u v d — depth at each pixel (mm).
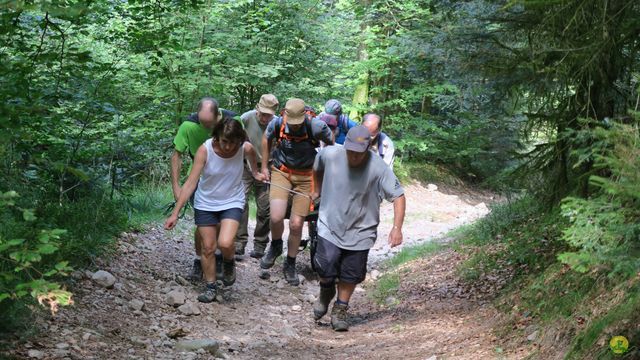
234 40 13930
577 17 5266
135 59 10977
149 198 10539
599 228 3834
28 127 6199
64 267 3695
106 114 8086
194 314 6332
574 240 3889
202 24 13055
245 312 6887
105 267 6719
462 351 5312
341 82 18328
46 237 3699
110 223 7973
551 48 5531
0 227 5324
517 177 6781
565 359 4352
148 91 11648
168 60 12188
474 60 6492
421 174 20125
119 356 4781
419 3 16719
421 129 19156
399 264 10062
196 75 12680
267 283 8250
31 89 6148
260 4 15719
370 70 17938
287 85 15531
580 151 4516
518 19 5996
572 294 5164
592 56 5336
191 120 6961
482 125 18453
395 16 17422
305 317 7199
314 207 8039
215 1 13398
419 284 8406
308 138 7730
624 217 3818
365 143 6117
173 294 6461
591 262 3709
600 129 3768
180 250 8461
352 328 6941
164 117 11938
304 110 7637
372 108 18344
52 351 4520
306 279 8875
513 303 6066
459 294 7492
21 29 5766
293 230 8070
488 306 6512
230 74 14148
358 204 6438
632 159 3537
